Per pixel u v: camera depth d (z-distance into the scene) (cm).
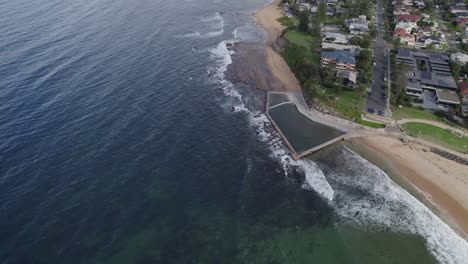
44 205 5841
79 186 6272
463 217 6003
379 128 8112
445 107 8662
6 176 6347
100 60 10862
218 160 7194
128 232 5512
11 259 4962
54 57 10812
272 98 9644
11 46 11275
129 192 6250
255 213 6028
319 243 5547
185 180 6625
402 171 7006
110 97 8988
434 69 10012
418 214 6072
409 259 5316
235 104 9294
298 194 6456
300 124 8475
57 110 8281
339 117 8606
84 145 7256
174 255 5206
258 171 6962
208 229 5675
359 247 5506
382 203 6309
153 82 9938
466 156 7250
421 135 7812
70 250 5147
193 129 8112
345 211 6141
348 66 10194
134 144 7431
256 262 5194
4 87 8988
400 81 9144
